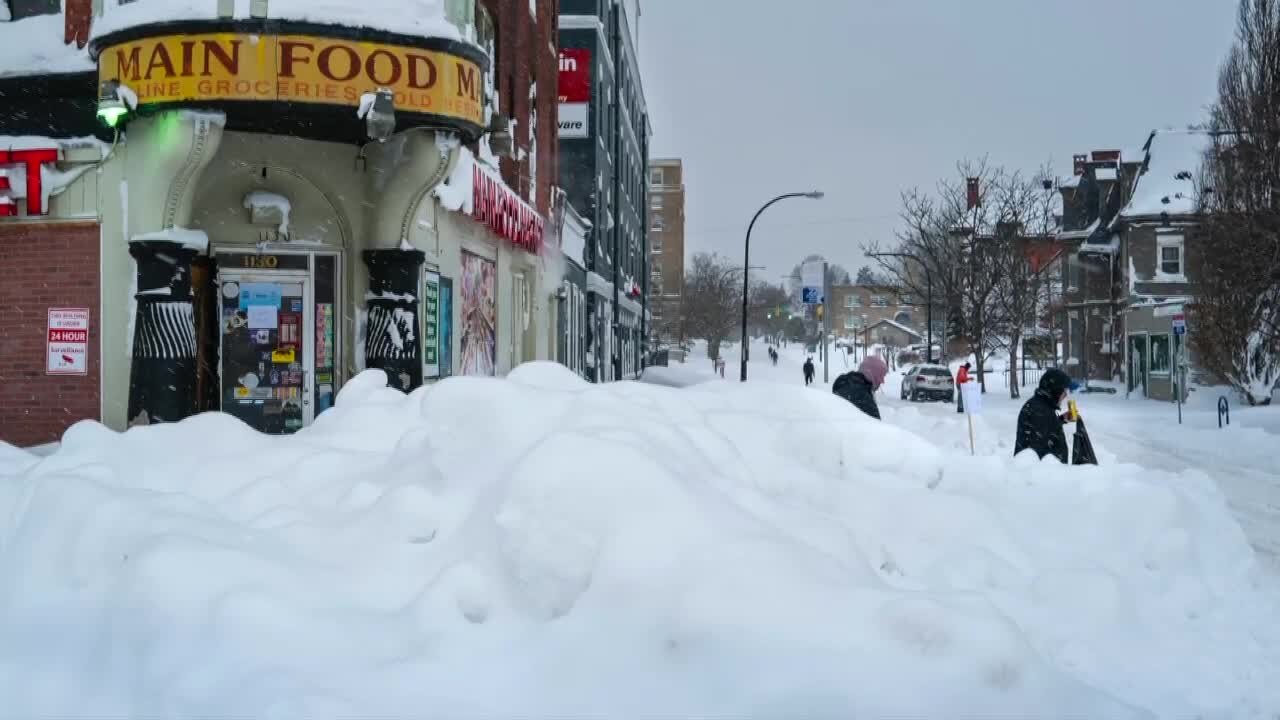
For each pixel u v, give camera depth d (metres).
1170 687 4.60
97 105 12.88
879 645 3.50
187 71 11.67
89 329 13.02
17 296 13.12
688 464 4.73
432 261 15.34
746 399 7.11
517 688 3.60
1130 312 45.78
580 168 37.25
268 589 4.10
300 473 5.55
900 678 3.40
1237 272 32.22
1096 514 6.57
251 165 13.53
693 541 3.87
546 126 25.81
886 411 17.22
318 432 6.71
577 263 33.03
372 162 13.82
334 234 14.02
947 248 52.78
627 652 3.63
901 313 140.25
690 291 106.00
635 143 56.50
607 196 41.59
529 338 24.12
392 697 3.54
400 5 12.32
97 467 5.55
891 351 105.44
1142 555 6.27
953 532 5.71
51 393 13.09
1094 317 57.16
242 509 5.17
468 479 4.76
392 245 13.95
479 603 3.96
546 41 25.88
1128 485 6.70
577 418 5.12
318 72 11.87
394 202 13.85
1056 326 61.47
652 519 3.95
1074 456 9.60
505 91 20.98
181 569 4.12
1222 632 5.36
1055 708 3.40
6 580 4.62
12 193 12.91
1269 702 4.46
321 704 3.38
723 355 119.19
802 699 3.33
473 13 13.48
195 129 12.11
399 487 4.69
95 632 4.21
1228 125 32.25
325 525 4.77
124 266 12.92
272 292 13.87
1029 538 6.25
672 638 3.61
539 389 5.52
